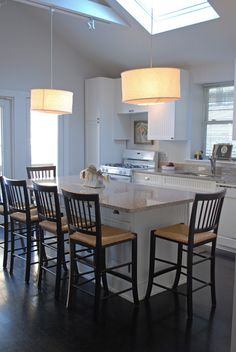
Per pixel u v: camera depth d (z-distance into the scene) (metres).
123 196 3.38
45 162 6.19
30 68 5.79
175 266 3.25
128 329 2.74
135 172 5.70
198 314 2.96
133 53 5.75
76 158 6.53
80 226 2.99
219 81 5.39
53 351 2.46
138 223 3.18
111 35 5.46
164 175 5.28
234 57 5.05
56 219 3.24
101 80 6.20
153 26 4.98
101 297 3.23
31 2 4.25
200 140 5.84
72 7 4.44
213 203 3.06
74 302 3.16
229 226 4.46
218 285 3.52
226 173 5.14
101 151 6.32
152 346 2.53
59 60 6.12
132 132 6.68
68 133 6.36
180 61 5.57
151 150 6.38
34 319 2.87
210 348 2.50
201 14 4.51
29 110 5.89
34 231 4.35
